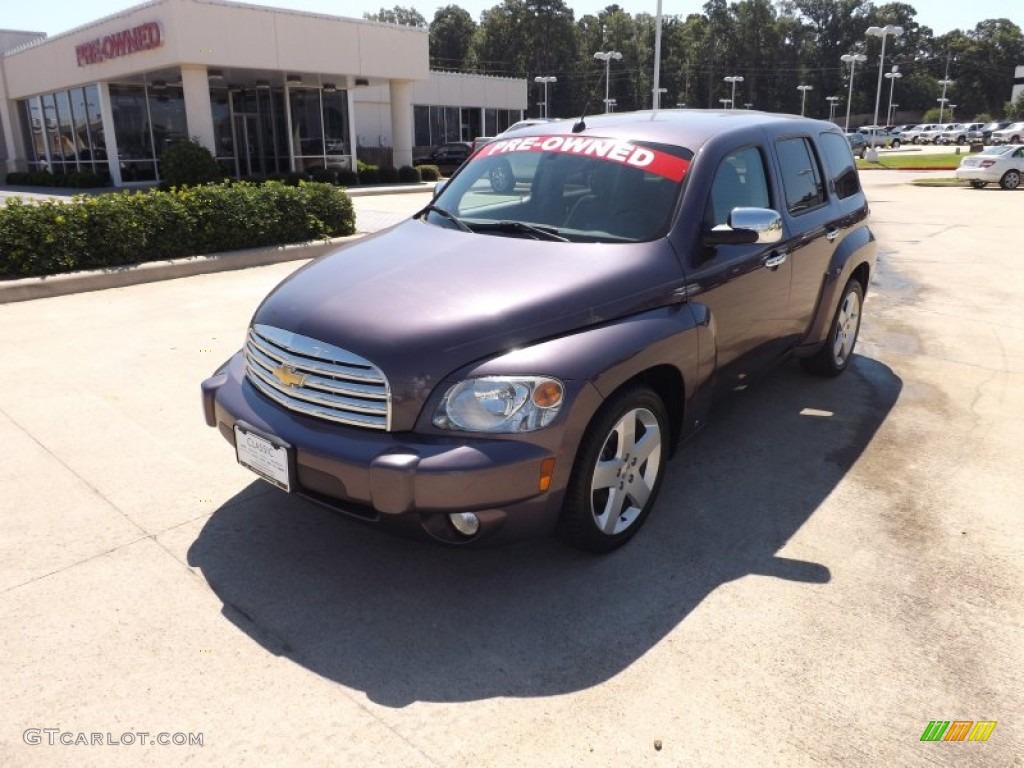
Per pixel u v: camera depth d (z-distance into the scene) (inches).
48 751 94.7
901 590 128.9
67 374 228.8
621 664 111.0
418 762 93.8
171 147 882.1
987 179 962.7
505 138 185.0
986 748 96.4
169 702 103.1
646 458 141.1
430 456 111.0
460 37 4254.4
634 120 178.1
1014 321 304.5
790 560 137.8
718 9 4488.2
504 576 132.3
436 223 165.0
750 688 106.4
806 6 4837.6
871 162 1640.0
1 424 192.1
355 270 139.3
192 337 267.9
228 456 176.4
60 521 147.5
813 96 4739.2
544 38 4003.4
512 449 113.4
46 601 123.4
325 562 135.8
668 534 146.2
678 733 98.5
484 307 121.4
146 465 171.2
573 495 125.9
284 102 1103.6
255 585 128.8
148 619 119.7
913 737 98.0
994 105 4950.8
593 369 120.6
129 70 943.7
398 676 108.4
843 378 237.1
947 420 203.0
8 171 1266.0
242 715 101.0
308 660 111.4
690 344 141.8
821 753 95.4
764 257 169.3
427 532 115.5
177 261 374.9
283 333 126.6
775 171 181.6
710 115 185.5
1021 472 172.4
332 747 96.0
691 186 152.5
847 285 220.4
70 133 1116.5
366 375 115.5
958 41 4906.5
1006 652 113.9
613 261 137.1
